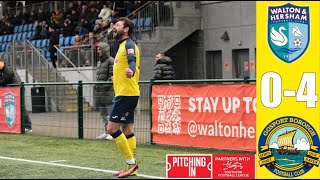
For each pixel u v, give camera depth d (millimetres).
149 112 32031
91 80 57812
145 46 60594
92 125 36281
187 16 63531
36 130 40219
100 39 58688
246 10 60719
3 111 40438
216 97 28812
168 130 31047
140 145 31625
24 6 85312
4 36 80188
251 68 60594
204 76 65250
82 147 31516
